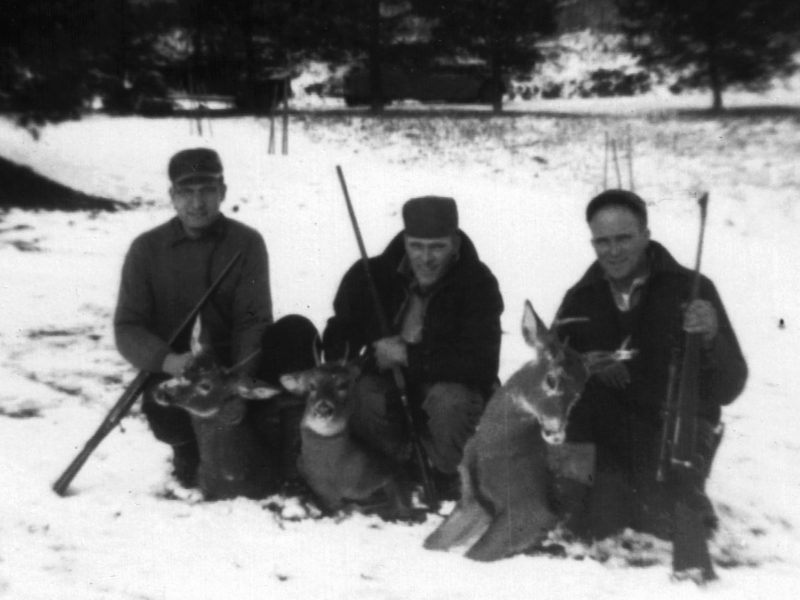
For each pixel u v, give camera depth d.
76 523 4.79
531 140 28.81
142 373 5.28
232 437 4.98
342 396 4.74
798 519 5.04
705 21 38.00
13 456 5.62
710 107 38.84
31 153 20.67
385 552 4.55
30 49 16.94
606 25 58.56
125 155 22.83
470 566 4.42
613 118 34.44
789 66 39.22
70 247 12.23
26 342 8.11
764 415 6.67
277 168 21.77
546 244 13.09
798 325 9.26
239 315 5.47
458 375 5.11
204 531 4.74
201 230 5.44
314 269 11.19
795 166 21.45
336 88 48.97
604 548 4.66
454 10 41.66
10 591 4.11
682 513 4.39
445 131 31.48
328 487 4.88
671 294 4.86
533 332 4.31
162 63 35.47
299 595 4.12
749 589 4.21
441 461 5.22
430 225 5.00
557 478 4.59
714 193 18.30
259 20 39.97
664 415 4.65
